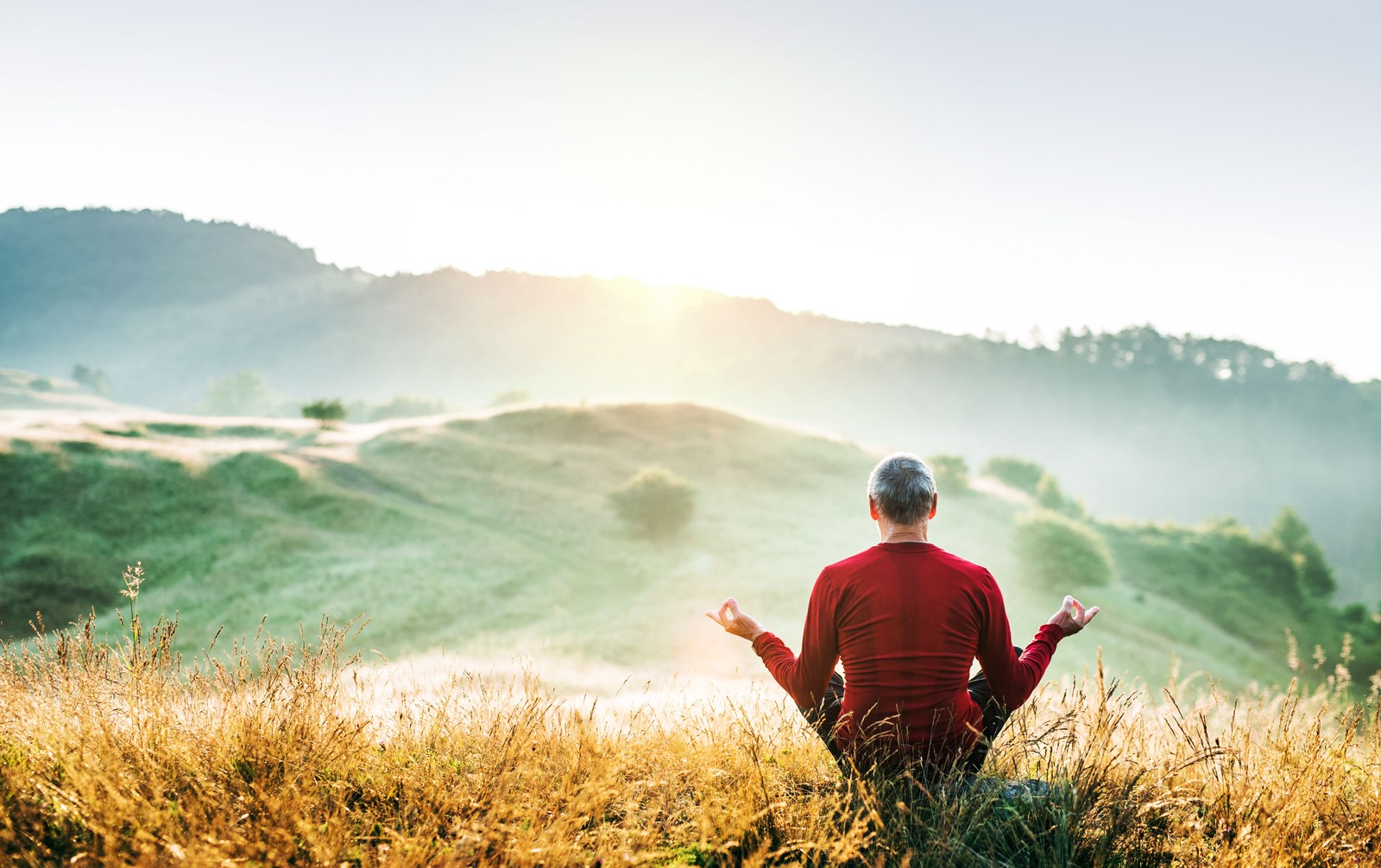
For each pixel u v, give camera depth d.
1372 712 3.01
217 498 43.88
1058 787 2.62
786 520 53.22
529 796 2.38
